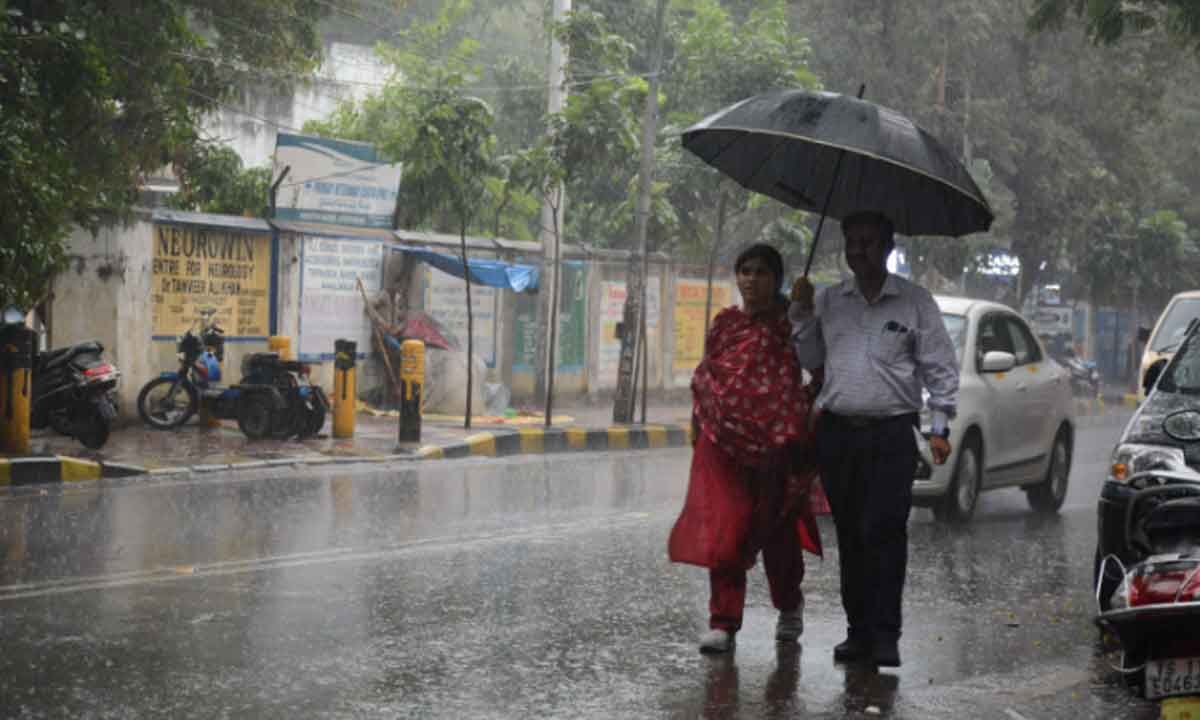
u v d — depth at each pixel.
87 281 17.55
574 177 23.38
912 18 32.88
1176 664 5.07
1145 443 7.12
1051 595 8.95
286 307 20.59
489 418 21.47
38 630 6.93
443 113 22.41
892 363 6.59
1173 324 14.75
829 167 7.02
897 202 7.00
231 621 7.28
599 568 9.25
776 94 6.44
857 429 6.62
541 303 24.30
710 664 6.74
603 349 27.14
